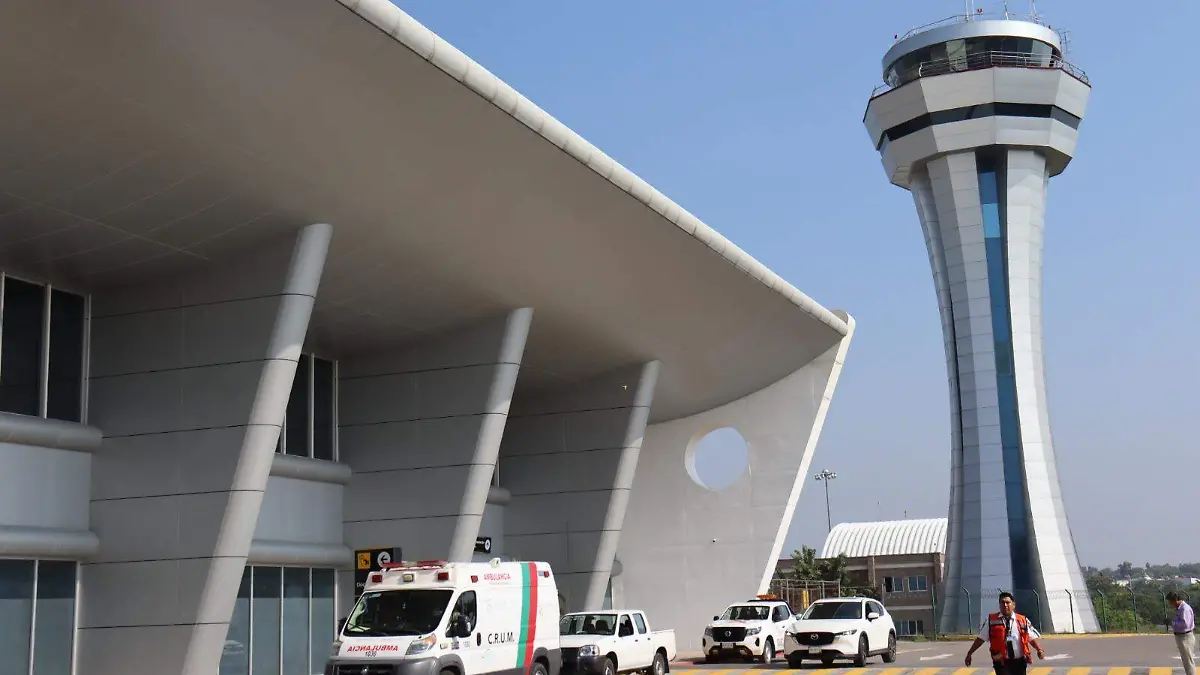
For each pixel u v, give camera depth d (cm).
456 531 2742
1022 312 7325
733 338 3553
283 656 2550
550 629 2020
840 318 4084
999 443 7206
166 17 1470
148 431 2166
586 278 2731
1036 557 7006
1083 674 2472
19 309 2119
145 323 2217
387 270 2397
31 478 2059
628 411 3550
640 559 4291
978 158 7538
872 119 8006
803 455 4172
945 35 7719
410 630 1722
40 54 1471
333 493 2825
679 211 2583
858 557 10925
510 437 3681
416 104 1838
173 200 1917
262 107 1722
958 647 4219
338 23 1595
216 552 2073
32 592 2025
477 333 2831
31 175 1748
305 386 2836
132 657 2083
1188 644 1948
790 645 2745
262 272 2138
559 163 2158
